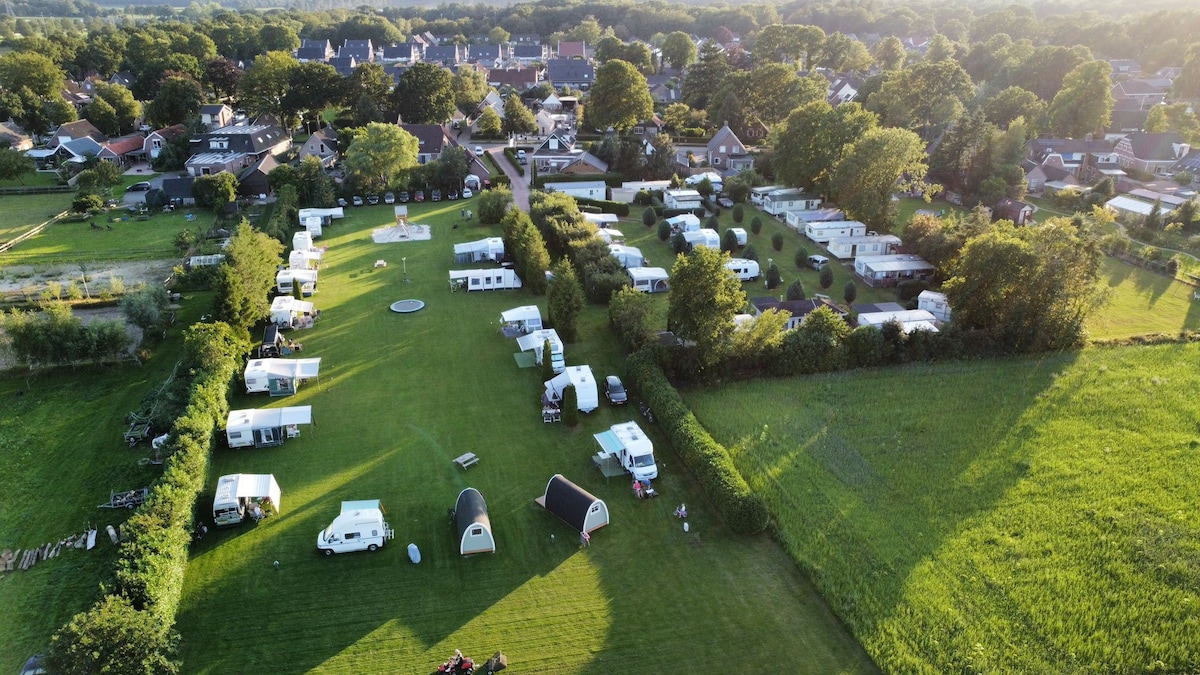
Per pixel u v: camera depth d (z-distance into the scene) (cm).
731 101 14450
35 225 9444
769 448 4603
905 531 3850
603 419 4988
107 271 7794
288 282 7006
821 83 16388
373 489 4203
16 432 4756
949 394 5306
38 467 4397
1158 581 3494
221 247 8325
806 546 3738
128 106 14962
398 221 9312
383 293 7194
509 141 14950
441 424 4888
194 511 3784
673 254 8469
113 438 4700
